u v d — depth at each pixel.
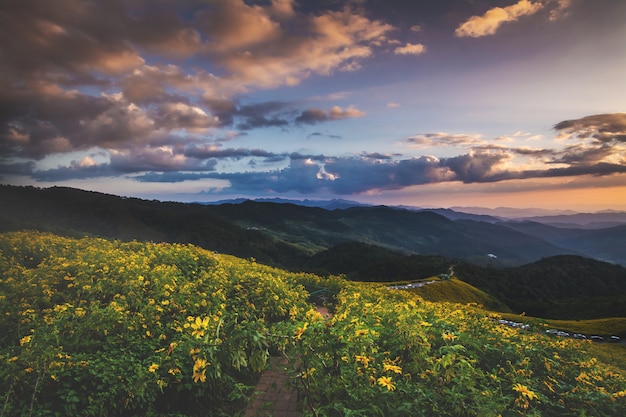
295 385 4.24
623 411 4.85
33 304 8.42
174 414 6.23
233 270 13.80
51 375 5.51
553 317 90.06
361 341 4.41
